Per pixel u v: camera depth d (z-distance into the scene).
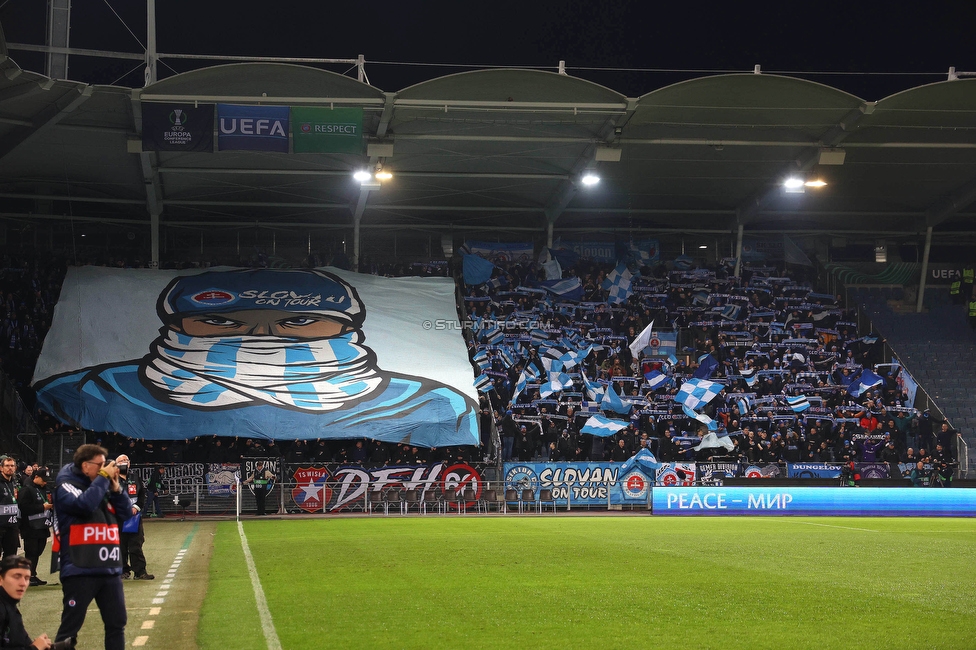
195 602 14.07
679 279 53.59
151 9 37.91
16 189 49.22
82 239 52.59
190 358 43.50
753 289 52.72
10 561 8.57
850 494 38.12
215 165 45.12
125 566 17.17
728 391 46.25
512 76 37.22
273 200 51.22
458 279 54.09
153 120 36.69
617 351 48.25
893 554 20.77
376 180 43.22
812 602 13.79
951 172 47.62
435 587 15.41
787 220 56.72
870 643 10.84
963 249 58.94
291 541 24.48
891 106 39.19
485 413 43.47
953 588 15.27
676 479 40.62
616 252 56.09
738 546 22.64
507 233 57.31
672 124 41.25
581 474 40.34
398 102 37.81
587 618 12.48
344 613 12.88
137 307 46.53
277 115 37.09
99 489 8.98
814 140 42.94
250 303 48.28
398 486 39.22
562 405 43.59
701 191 51.22
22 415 39.62
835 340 50.56
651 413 43.97
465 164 46.22
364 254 56.50
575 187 47.59
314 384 42.78
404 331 47.94
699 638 11.12
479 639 11.07
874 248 58.81
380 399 42.22
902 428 44.66
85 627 12.41
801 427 44.59
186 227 54.34
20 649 8.16
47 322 45.25
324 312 48.44
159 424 39.69
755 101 39.09
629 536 25.72
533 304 50.91
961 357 53.72
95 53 37.44
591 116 40.00
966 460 43.25
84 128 40.09
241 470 38.38
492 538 25.09
